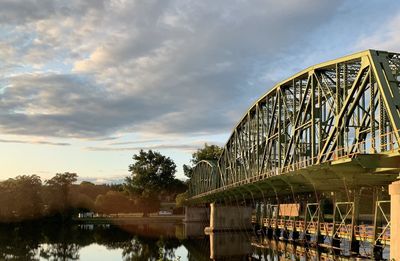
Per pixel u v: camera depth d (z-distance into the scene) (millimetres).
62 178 143000
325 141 46312
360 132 40906
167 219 157250
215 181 107062
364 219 60938
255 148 68000
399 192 28000
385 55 37781
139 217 163250
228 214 97750
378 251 41344
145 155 181500
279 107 56688
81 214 156750
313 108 47219
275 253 55875
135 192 178000
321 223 53875
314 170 42406
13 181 132125
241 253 60438
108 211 173125
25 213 130250
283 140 56094
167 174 181500
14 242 81750
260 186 63312
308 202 63156
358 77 39688
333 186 46438
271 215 80312
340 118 41531
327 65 44906
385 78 35781
